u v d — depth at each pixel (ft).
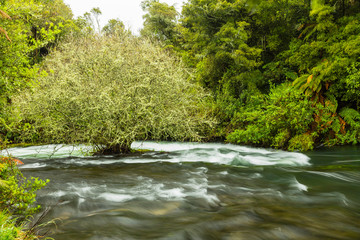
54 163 24.40
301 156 27.84
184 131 29.01
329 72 34.91
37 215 11.59
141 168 21.47
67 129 27.45
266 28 50.47
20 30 15.03
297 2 44.32
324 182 16.53
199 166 21.97
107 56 26.96
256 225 10.34
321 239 9.14
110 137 28.04
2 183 10.40
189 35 63.62
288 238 9.25
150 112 25.66
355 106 38.63
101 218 11.17
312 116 34.47
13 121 15.76
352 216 11.14
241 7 47.24
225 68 51.06
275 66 47.75
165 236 9.46
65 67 27.20
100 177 18.56
